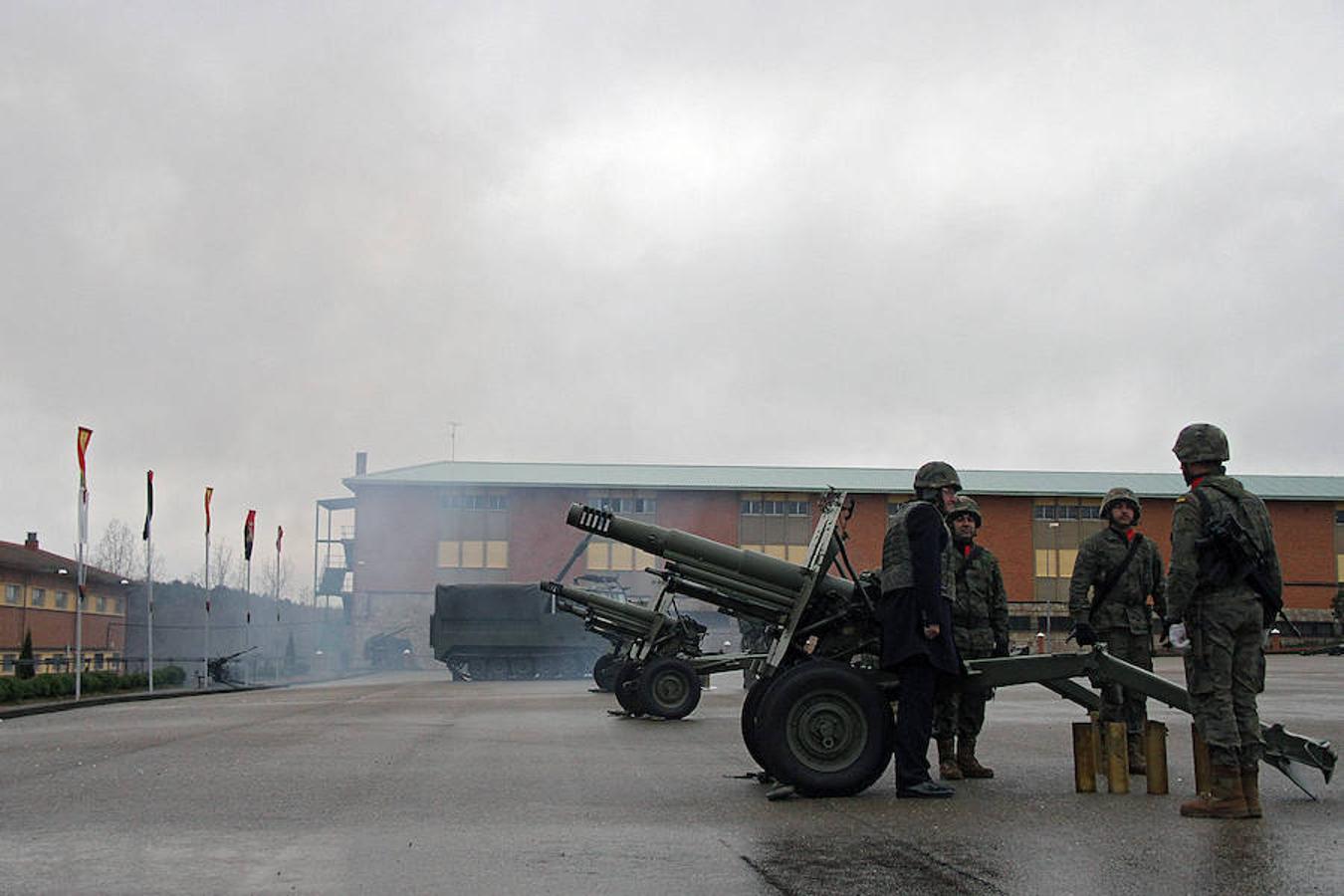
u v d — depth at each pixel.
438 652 44.41
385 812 7.68
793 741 8.06
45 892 5.35
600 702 23.66
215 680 39.47
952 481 8.52
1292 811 7.37
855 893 5.18
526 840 6.57
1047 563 58.31
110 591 62.97
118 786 9.09
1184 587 7.21
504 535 60.59
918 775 8.04
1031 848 6.13
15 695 25.98
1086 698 10.01
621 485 60.31
